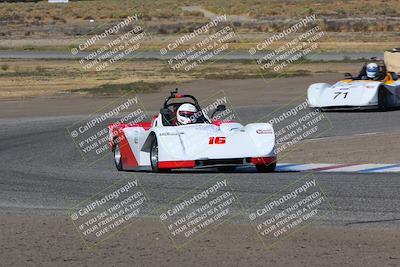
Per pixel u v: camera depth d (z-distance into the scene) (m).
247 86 88.06
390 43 154.75
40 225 25.58
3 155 46.41
